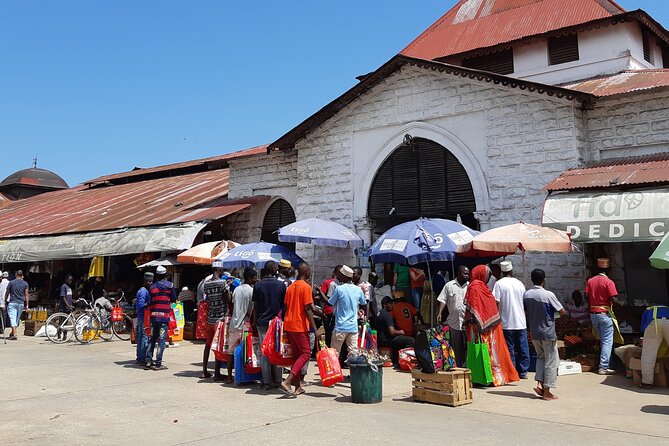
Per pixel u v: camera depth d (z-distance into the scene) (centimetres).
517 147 1244
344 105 1533
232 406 743
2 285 1620
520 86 1227
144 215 1980
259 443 560
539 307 778
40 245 2061
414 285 1266
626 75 1434
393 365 1089
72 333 1589
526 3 2002
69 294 1722
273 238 1773
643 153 1149
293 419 664
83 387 883
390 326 1105
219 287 977
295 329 823
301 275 848
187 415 691
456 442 559
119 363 1141
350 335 900
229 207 1723
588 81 1486
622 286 1149
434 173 1382
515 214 1229
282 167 1753
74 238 1983
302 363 817
